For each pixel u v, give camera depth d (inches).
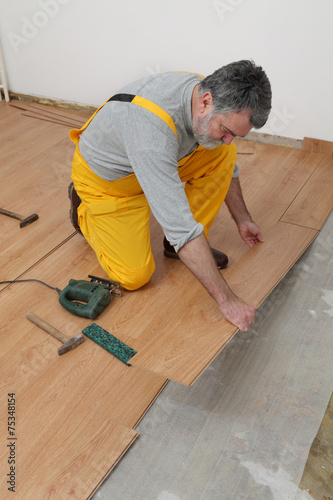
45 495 59.6
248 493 60.1
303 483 61.1
